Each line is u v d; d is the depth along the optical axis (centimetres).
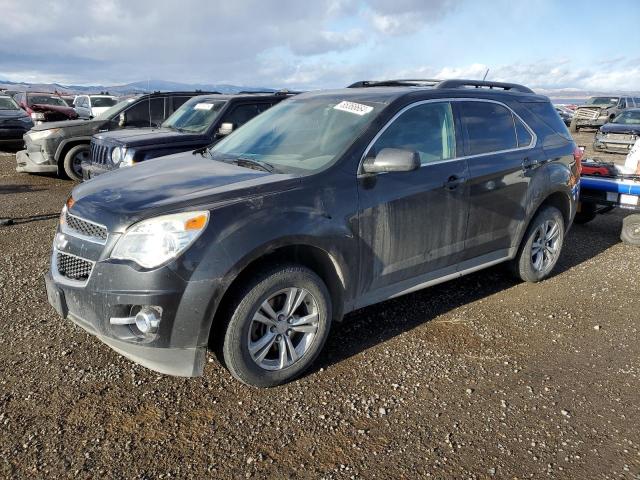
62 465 253
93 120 1021
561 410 307
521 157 453
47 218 730
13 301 432
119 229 285
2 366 334
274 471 254
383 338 389
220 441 273
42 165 988
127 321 284
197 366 295
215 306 286
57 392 309
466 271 432
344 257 336
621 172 689
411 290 394
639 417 303
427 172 381
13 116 1444
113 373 331
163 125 859
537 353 374
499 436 284
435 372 345
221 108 800
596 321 427
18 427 278
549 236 507
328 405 306
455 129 413
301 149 373
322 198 326
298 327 325
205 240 283
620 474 257
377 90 422
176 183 329
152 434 277
